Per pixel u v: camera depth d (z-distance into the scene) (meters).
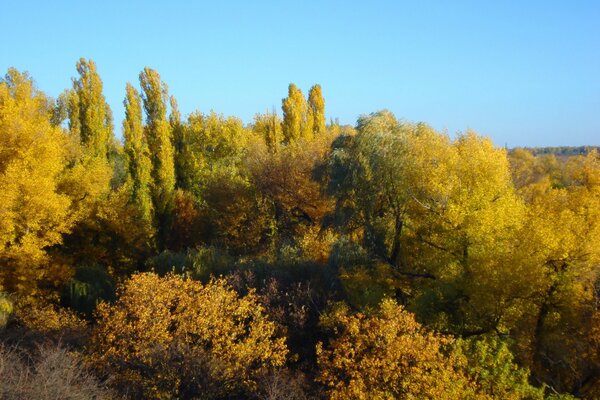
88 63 38.59
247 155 39.16
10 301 21.52
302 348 18.17
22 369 10.63
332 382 13.13
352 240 23.86
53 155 25.55
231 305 16.41
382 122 24.92
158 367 13.93
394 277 22.02
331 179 25.05
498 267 17.56
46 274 25.42
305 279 21.16
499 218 19.30
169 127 41.44
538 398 14.11
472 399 13.12
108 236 31.56
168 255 27.14
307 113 46.44
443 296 18.92
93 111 38.81
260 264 22.75
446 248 20.69
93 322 22.56
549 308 18.02
